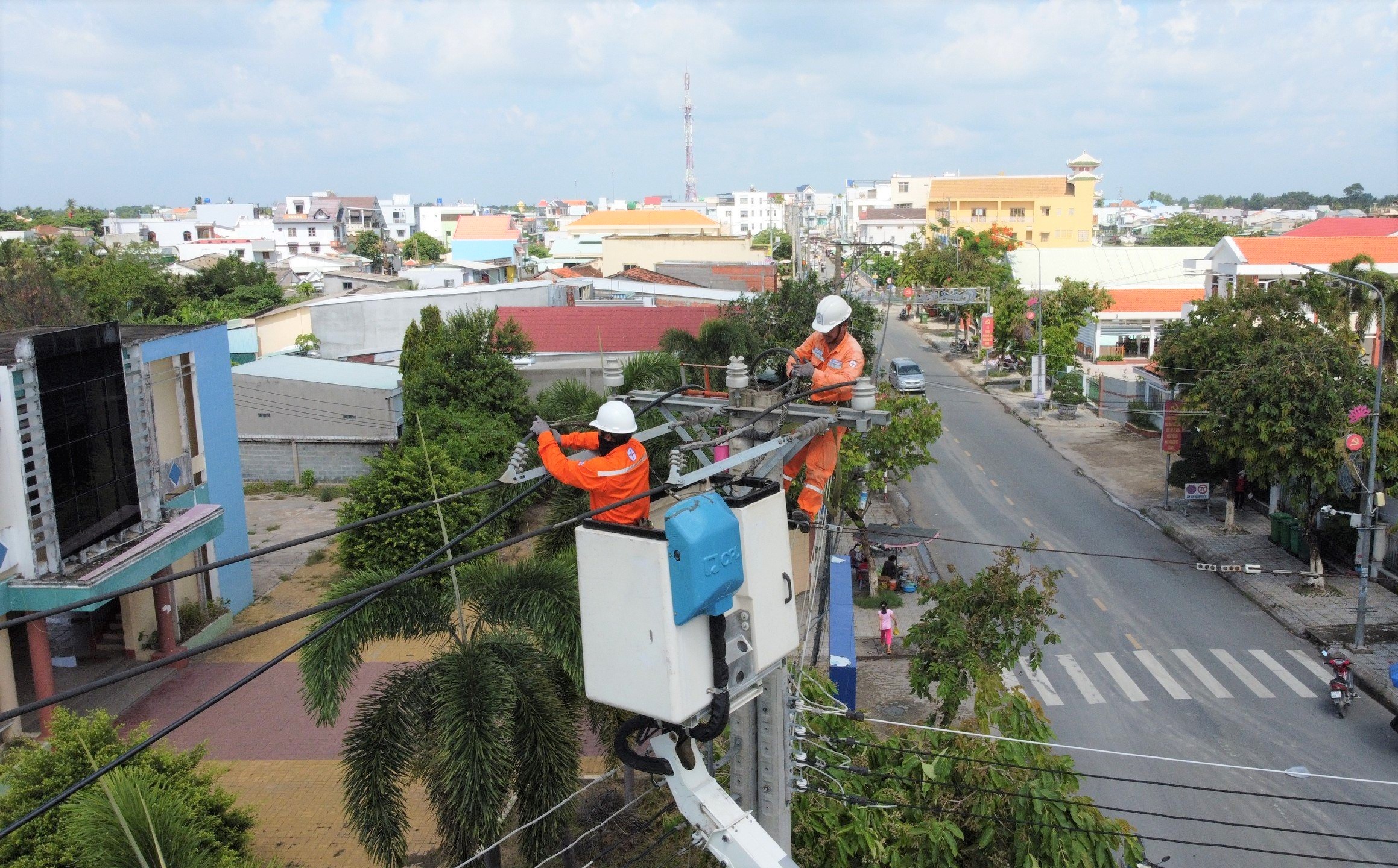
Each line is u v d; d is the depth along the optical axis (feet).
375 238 396.98
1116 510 120.06
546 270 295.89
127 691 73.51
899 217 415.03
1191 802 60.44
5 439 61.46
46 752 44.06
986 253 243.60
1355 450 82.28
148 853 30.32
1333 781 62.39
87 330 66.90
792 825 33.88
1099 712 71.97
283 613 88.43
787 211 258.78
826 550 62.34
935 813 37.04
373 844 38.50
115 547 69.21
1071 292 191.01
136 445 72.18
